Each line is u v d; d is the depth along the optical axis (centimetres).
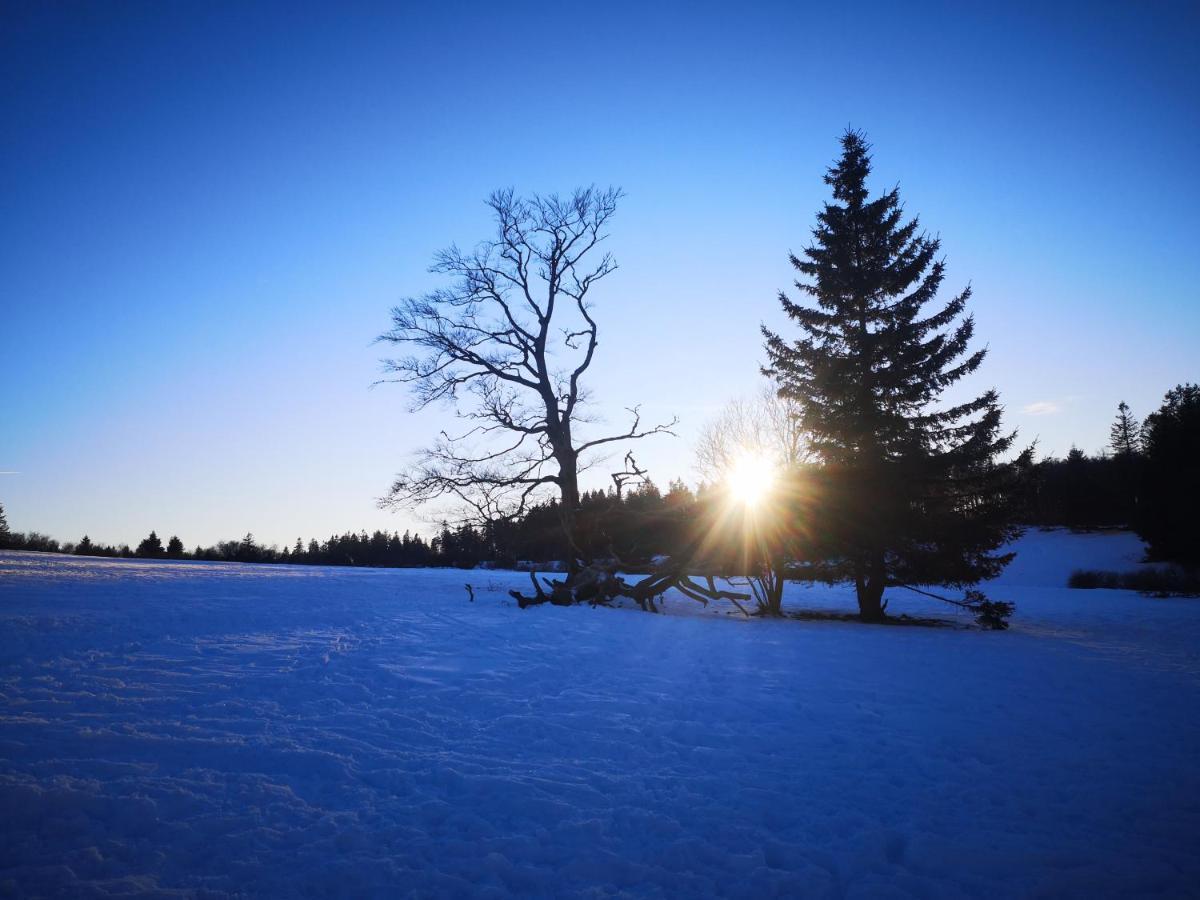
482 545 2530
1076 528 6681
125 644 1220
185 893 472
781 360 2384
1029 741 870
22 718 789
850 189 2353
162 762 690
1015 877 528
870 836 592
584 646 1452
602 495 2786
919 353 2177
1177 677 1291
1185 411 4378
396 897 479
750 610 2486
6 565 2278
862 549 2244
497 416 2475
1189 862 552
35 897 459
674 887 505
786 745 835
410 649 1332
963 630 2052
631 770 736
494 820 605
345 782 670
